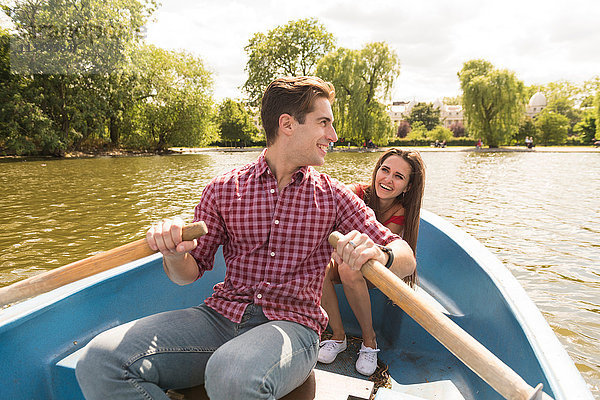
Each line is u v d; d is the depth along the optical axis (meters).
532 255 4.75
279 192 1.17
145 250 1.00
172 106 27.12
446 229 2.11
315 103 1.12
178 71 27.38
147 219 6.83
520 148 39.16
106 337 0.96
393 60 31.88
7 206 7.93
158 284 1.65
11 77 20.45
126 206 7.95
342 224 1.23
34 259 4.86
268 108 1.16
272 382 0.91
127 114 25.80
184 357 1.02
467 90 34.78
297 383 1.04
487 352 0.80
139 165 17.44
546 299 3.52
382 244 1.23
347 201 1.23
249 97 40.03
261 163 1.18
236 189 1.18
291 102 1.12
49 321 1.24
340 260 1.22
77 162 18.78
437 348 1.66
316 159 1.15
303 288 1.15
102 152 24.88
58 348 1.27
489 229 6.03
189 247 0.99
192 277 1.15
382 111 32.66
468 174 14.27
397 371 1.58
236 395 0.86
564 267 4.33
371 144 36.09
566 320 3.12
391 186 1.83
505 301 1.31
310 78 1.16
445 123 86.19
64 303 1.28
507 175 13.95
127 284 1.52
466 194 9.46
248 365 0.89
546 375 0.97
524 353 1.13
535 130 53.09
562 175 13.93
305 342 1.06
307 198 1.17
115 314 1.47
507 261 4.52
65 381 1.22
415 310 0.93
